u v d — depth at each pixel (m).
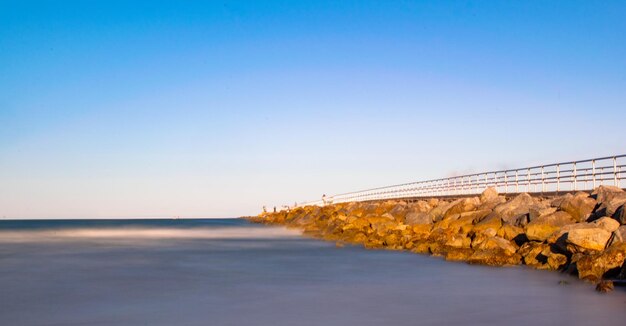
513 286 23.22
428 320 17.45
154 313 18.83
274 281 25.92
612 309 18.55
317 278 26.70
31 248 47.81
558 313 18.08
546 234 31.05
